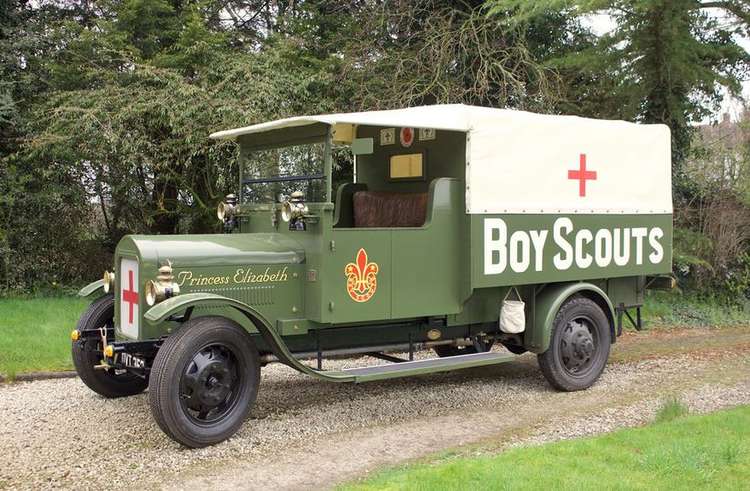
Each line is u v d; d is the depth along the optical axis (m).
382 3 13.77
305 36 13.70
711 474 4.14
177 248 5.32
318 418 5.74
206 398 4.95
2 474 4.48
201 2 13.07
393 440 5.23
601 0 9.67
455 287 6.18
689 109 11.91
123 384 6.21
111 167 12.13
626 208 7.22
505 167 6.29
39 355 7.33
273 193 6.08
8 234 11.74
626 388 6.79
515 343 7.02
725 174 12.05
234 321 5.13
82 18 13.94
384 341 6.22
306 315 5.69
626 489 3.92
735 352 8.48
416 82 12.60
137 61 11.98
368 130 7.18
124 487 4.32
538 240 6.52
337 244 5.57
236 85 11.63
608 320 7.10
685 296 11.85
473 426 5.58
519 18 10.41
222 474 4.53
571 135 6.75
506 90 12.46
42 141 11.01
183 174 12.17
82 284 12.25
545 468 4.29
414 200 6.36
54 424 5.48
